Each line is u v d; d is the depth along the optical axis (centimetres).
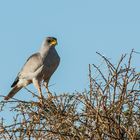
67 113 1192
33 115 1230
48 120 1202
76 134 1154
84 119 1186
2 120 1217
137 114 1168
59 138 1179
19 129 1184
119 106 1154
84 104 1187
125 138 1143
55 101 1238
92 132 1123
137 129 1152
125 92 1166
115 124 1134
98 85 1185
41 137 1177
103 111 1161
